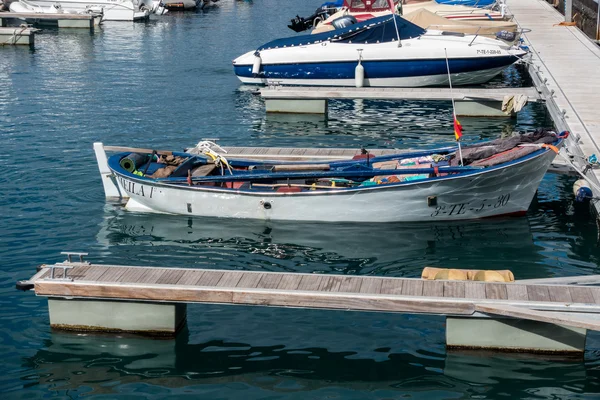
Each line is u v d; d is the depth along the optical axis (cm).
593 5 3438
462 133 2225
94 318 1106
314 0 6725
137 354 1060
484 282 1086
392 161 1587
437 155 1584
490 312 1012
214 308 1184
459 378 1001
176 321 1102
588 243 1426
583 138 1834
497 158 1485
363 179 1559
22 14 4681
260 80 2894
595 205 1498
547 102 2294
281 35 4450
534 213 1580
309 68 2822
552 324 1032
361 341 1090
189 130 2259
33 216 1538
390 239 1445
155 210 1574
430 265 1338
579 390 976
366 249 1400
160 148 2055
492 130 2266
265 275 1109
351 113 2497
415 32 2786
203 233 1469
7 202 1609
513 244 1422
